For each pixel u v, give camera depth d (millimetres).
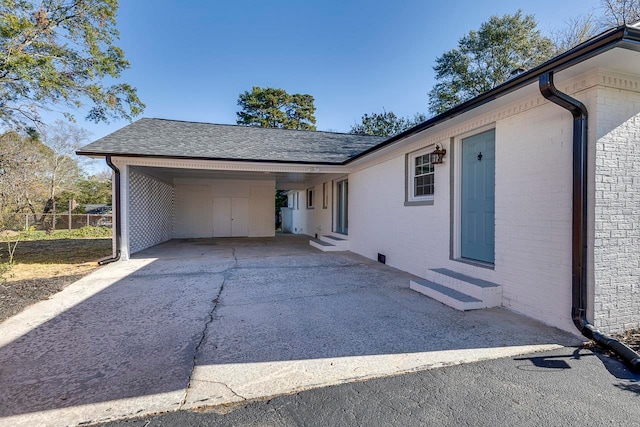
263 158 9422
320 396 2391
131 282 6191
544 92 3289
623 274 3490
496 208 4684
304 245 12445
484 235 5191
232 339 3449
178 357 3023
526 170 4176
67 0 9586
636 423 2066
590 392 2420
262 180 15930
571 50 2869
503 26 18984
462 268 5453
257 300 4969
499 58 19125
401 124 27359
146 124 11398
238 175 13758
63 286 5871
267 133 12836
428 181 6746
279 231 24562
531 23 18562
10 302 4855
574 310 3471
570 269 3594
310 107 31484
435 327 3785
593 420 2098
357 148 11906
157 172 11750
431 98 21906
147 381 2586
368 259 9062
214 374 2701
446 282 5301
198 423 2080
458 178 5762
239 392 2436
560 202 3717
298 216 20156
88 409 2221
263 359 2979
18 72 7832
